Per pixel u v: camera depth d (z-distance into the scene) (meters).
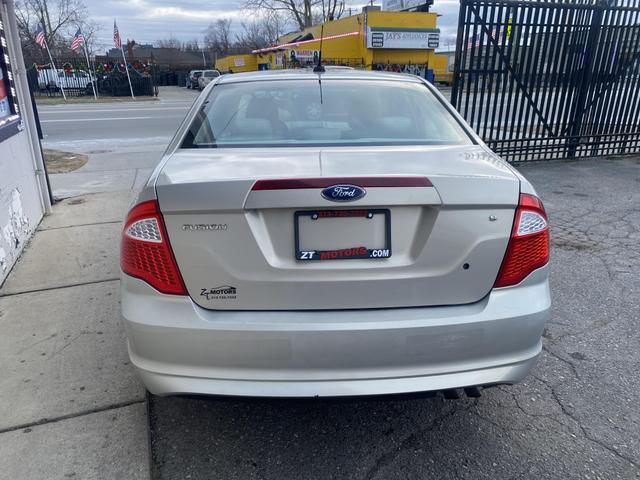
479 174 2.07
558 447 2.40
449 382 2.04
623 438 2.46
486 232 2.01
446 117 2.93
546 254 2.13
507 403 2.72
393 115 2.85
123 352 3.14
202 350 1.95
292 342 1.93
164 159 2.37
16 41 5.34
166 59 79.50
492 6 7.46
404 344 1.97
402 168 2.11
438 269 2.01
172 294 1.97
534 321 2.08
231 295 1.97
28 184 5.31
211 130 2.67
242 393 1.97
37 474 2.23
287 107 2.85
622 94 8.86
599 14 8.04
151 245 1.96
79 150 10.95
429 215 1.98
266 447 2.42
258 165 2.15
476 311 2.03
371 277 1.98
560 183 7.33
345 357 1.96
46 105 27.39
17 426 2.51
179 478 2.23
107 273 4.30
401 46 30.72
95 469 2.26
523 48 7.86
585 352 3.17
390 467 2.30
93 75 35.66
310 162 2.19
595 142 8.94
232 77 3.23
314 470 2.28
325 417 2.63
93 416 2.59
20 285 4.09
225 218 1.92
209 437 2.48
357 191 1.91
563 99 8.45
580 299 3.85
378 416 2.63
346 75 3.19
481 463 2.32
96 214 5.95
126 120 18.25
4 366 3.00
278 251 1.96
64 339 3.29
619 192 6.86
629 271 4.34
